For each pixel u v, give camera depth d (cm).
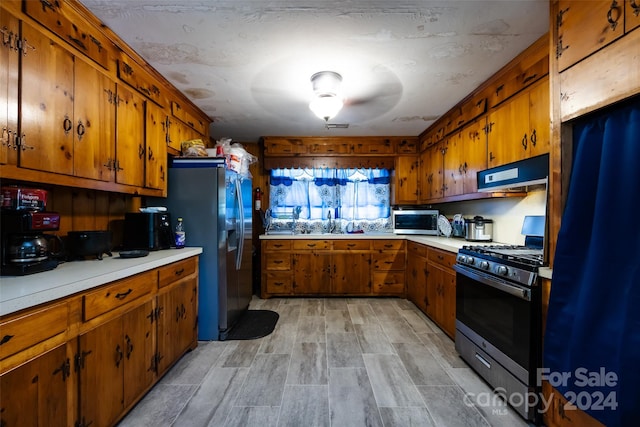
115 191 183
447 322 254
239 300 291
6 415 93
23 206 130
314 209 429
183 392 176
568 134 139
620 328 108
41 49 132
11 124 120
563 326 130
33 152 129
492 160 231
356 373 197
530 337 150
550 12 144
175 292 202
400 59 197
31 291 102
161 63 202
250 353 226
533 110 187
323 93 219
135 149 201
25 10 125
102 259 174
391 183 426
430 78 225
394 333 263
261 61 200
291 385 183
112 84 178
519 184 179
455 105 283
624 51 108
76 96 152
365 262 375
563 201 140
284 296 381
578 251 128
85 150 158
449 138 309
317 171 429
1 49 116
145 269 163
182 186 251
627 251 109
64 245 164
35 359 102
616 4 111
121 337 146
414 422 151
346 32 167
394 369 202
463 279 214
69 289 114
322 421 151
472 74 219
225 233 254
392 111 299
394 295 376
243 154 306
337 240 376
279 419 152
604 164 118
